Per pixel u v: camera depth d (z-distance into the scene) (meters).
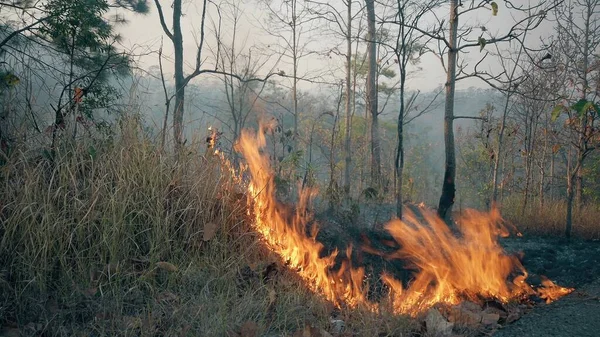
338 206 7.02
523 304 5.21
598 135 8.73
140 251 4.69
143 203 4.81
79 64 8.05
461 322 4.35
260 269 4.85
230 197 5.41
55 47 7.95
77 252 4.30
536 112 11.69
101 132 5.44
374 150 13.28
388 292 5.13
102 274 4.29
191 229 5.00
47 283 4.22
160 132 5.51
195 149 5.61
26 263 4.11
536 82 10.98
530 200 11.69
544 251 7.46
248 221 5.43
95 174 4.84
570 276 6.35
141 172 4.96
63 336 3.70
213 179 5.41
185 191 5.11
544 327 4.12
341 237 6.22
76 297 4.09
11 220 4.25
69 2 7.42
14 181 4.63
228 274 4.69
